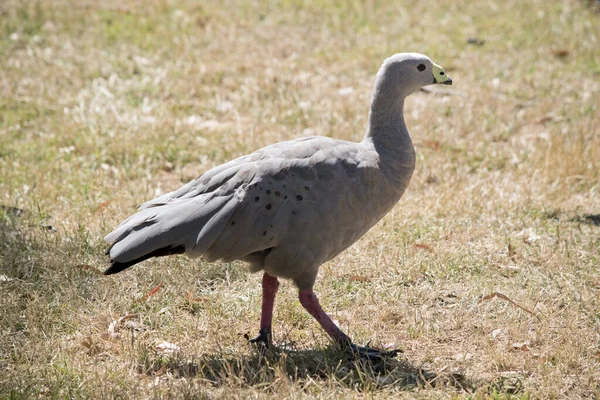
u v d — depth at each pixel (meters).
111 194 12.90
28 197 12.66
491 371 8.36
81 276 10.20
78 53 19.06
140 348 8.57
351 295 9.95
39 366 8.11
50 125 15.79
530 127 16.39
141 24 20.75
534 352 8.70
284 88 17.73
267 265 8.46
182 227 8.03
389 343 8.92
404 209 12.47
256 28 21.11
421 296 9.93
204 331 9.16
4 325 8.97
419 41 20.50
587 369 8.34
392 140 8.87
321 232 8.24
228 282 10.23
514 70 19.11
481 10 22.47
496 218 12.30
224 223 8.04
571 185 13.85
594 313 9.41
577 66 19.19
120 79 17.95
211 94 17.52
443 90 18.02
